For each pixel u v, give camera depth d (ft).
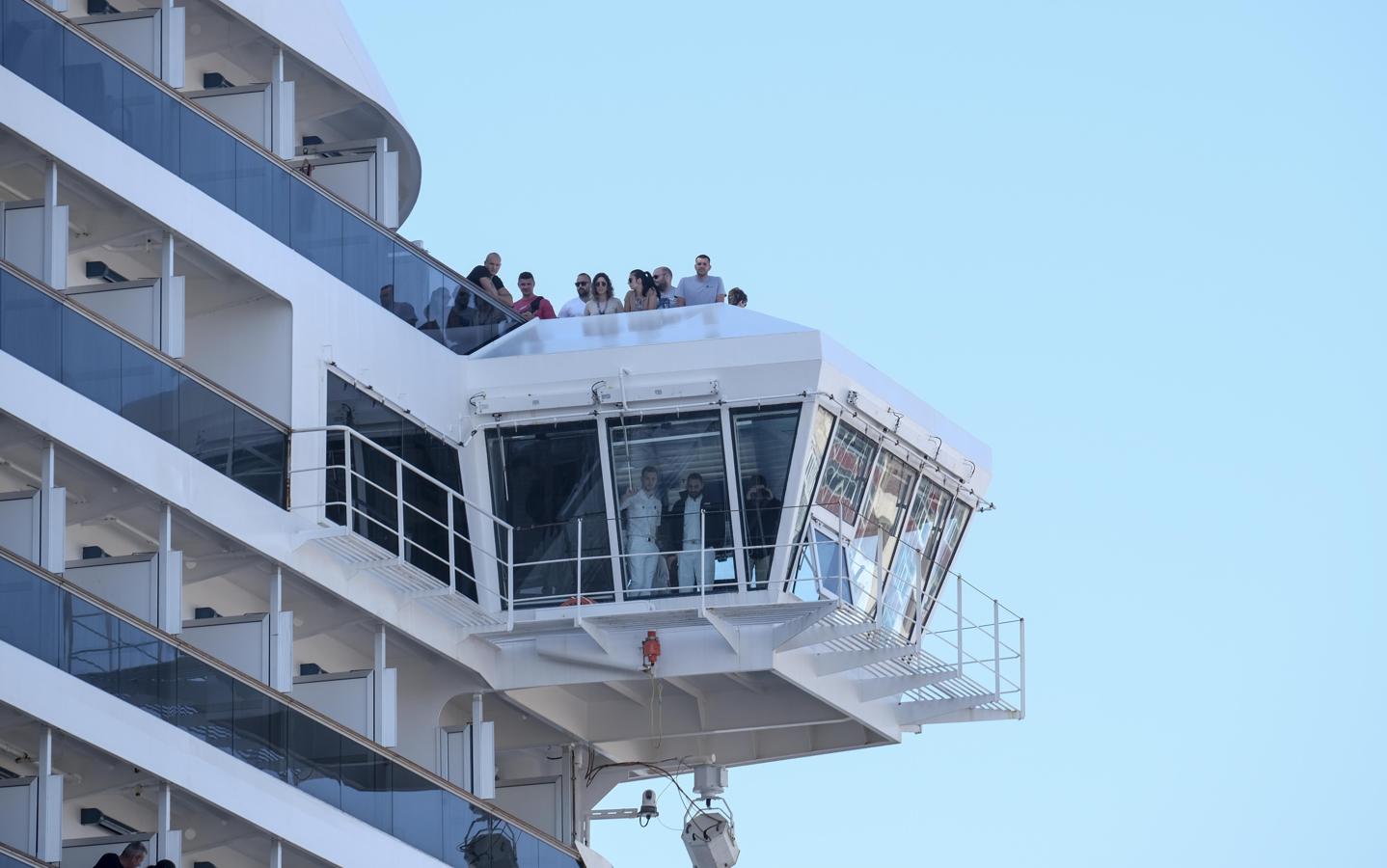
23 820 409.49
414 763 470.80
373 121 517.96
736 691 520.42
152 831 454.40
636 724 521.24
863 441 506.48
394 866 459.73
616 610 491.31
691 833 533.14
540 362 497.46
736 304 516.32
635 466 495.82
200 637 452.35
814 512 497.05
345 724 469.16
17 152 434.30
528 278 520.42
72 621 417.08
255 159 464.24
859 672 520.01
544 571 495.41
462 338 502.38
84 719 416.05
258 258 460.14
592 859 517.96
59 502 420.77
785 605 485.15
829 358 493.36
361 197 504.43
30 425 419.95
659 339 497.87
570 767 528.22
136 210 445.37
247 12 487.20
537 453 497.46
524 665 496.23
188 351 464.65
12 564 410.52
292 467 457.27
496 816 482.28
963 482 532.32
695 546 492.95
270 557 451.12
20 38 433.48
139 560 435.94
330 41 503.61
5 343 419.95
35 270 433.07
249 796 438.40
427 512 488.85
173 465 437.99
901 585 523.29
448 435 493.36
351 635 483.10
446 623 486.38
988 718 526.57
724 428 493.36
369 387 476.95
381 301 484.74
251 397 462.19
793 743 539.29
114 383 431.84
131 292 447.42
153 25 465.88
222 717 436.35
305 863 453.58
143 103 447.83
